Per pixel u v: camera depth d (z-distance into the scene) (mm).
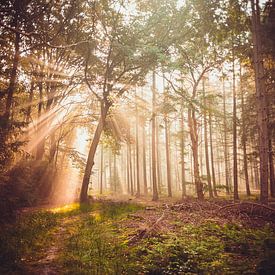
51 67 23688
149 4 20031
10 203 13195
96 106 30297
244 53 16703
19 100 19625
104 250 7363
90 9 18750
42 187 23734
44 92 26625
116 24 19797
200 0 15320
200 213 12172
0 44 14172
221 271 5516
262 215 10805
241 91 26016
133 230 9477
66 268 6191
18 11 10742
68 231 10125
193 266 5898
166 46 20203
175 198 29328
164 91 22281
